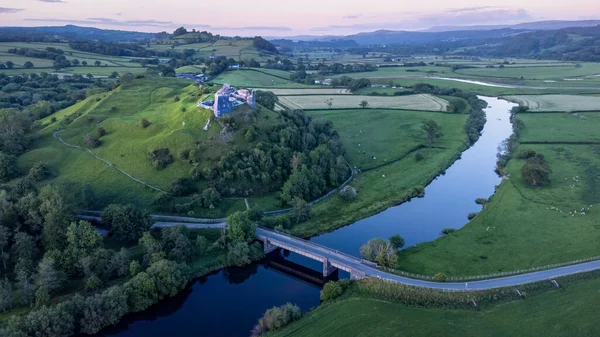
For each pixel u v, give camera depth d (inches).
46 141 6540.4
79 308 3646.7
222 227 5246.1
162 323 3850.9
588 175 6845.5
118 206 4872.0
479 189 6806.1
